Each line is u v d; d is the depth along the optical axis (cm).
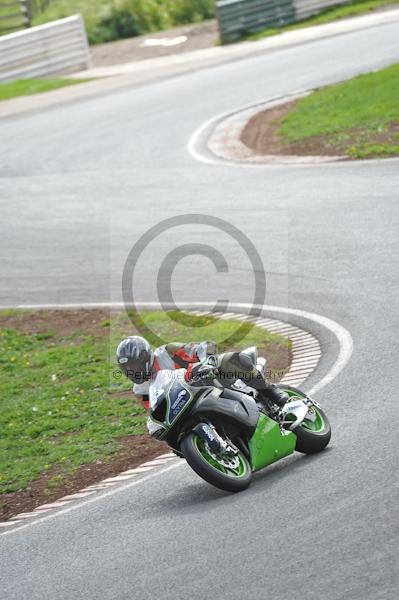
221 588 2048
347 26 12381
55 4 16300
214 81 10538
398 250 5038
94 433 3769
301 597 1930
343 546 2119
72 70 12750
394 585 1902
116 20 15450
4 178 8156
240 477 2627
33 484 3419
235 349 4272
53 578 2377
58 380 4462
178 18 15888
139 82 11225
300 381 3681
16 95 11588
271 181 6825
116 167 7956
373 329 4088
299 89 9494
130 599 2112
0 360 4856
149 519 2638
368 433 2905
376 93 8519
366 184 6309
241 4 12938
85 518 2848
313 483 2567
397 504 2283
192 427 2670
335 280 4834
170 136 8644
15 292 5853
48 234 6706
